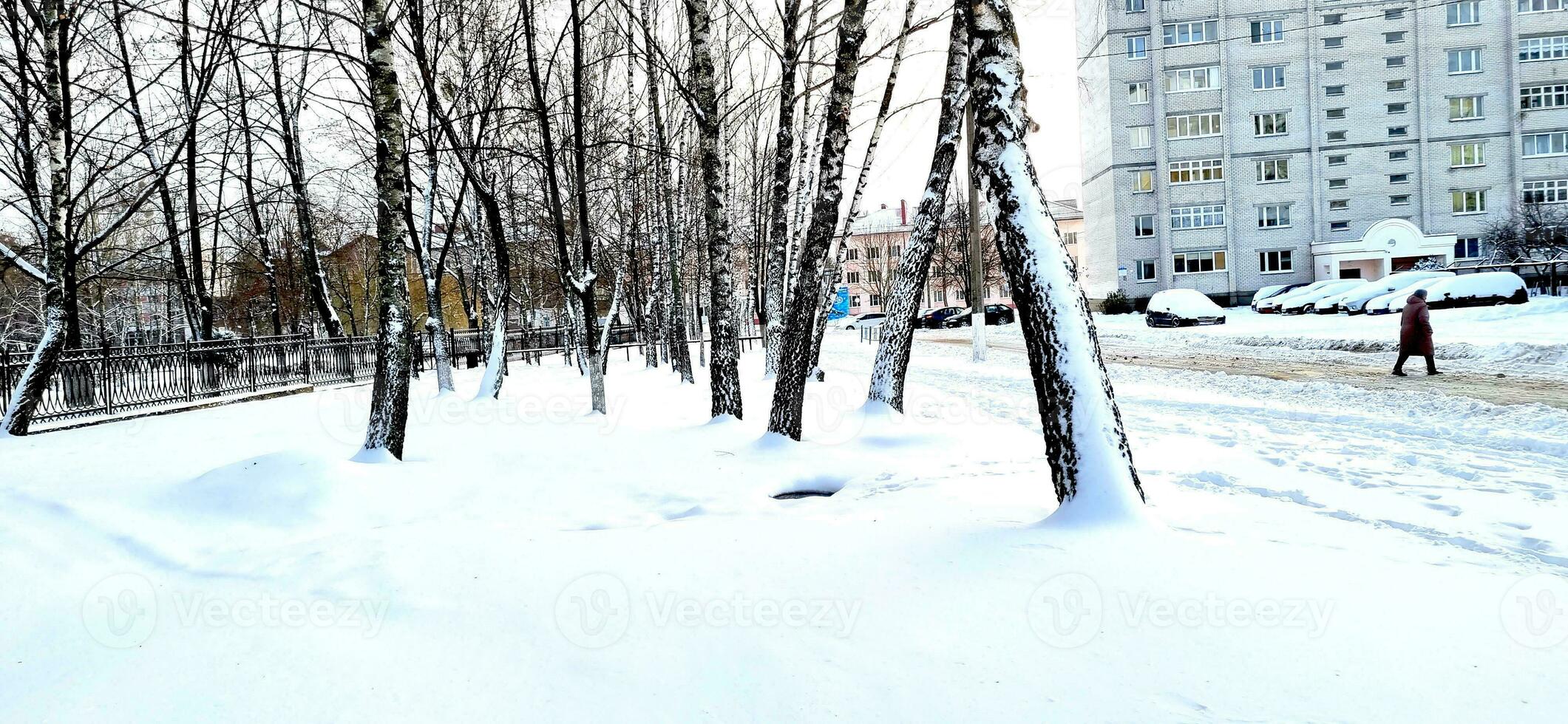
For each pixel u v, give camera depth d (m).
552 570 4.40
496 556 4.65
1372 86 51.72
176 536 5.22
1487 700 2.77
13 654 3.48
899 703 2.91
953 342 37.28
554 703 2.98
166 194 19.81
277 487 6.05
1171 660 3.14
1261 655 3.15
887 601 3.83
